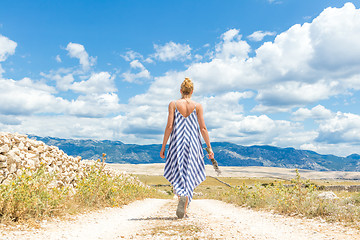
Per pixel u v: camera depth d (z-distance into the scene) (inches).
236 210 388.5
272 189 440.8
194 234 176.9
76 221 237.9
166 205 470.3
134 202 502.9
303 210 297.7
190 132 232.8
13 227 188.9
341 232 195.5
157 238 165.3
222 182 3855.8
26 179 237.5
